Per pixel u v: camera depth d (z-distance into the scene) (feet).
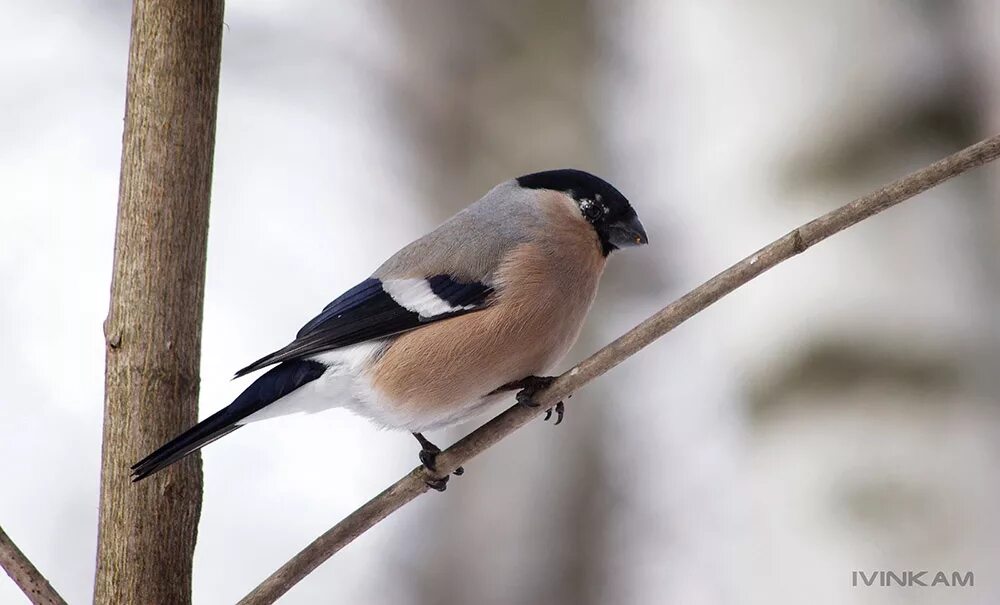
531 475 46.14
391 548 46.24
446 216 49.98
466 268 29.48
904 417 32.30
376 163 53.52
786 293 34.96
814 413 33.40
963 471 31.50
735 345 36.29
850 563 31.71
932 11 35.99
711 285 21.93
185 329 21.65
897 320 33.22
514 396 30.42
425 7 51.47
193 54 21.68
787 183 36.52
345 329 28.84
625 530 45.29
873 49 36.09
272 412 28.86
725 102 38.78
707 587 42.42
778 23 37.86
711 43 39.83
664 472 45.70
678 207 44.75
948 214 33.73
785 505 33.12
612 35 50.47
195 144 21.74
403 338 28.96
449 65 50.98
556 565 45.03
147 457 20.54
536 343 29.63
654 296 47.93
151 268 21.42
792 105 37.01
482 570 45.34
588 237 31.35
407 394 28.96
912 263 33.55
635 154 49.24
